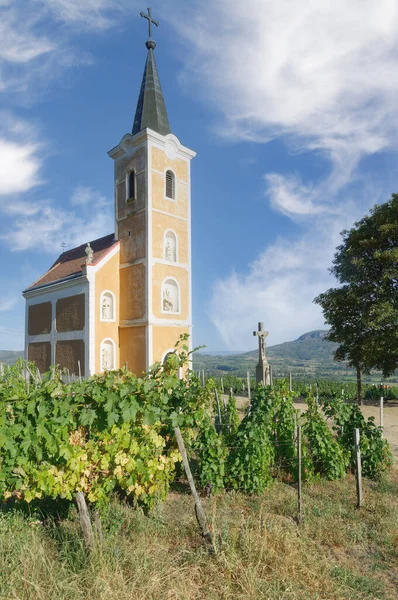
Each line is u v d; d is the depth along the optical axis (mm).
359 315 22453
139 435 5918
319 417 9023
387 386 27516
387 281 21703
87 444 5512
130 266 25578
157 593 4039
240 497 7195
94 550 4488
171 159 26750
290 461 8547
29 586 3916
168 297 25766
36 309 29797
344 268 23703
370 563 5191
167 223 26016
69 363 25625
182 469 7945
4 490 5164
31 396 5316
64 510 6148
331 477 8453
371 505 6965
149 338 23844
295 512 6539
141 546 4891
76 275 25641
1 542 4594
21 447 5059
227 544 4875
